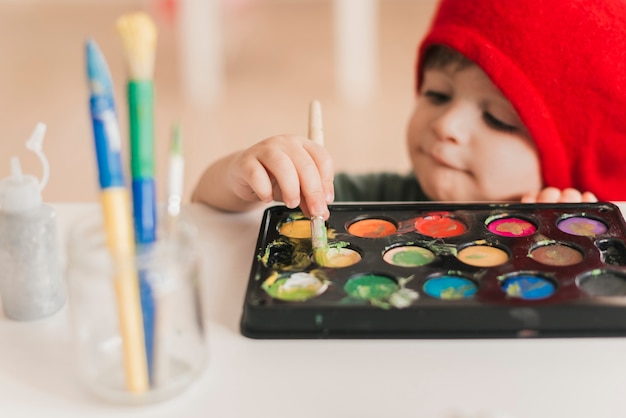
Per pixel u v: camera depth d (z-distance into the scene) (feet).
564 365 1.75
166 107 7.67
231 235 2.36
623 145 2.91
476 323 1.82
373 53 8.67
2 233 1.92
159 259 1.59
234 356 1.79
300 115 7.41
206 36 7.77
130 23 1.47
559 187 3.02
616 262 2.08
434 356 1.78
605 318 1.81
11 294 1.95
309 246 2.15
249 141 6.91
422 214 2.32
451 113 3.02
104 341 1.69
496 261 2.06
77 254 1.59
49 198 5.81
